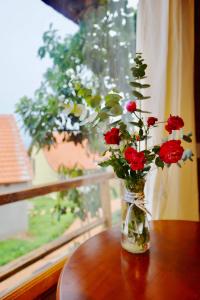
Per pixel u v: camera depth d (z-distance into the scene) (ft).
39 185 5.20
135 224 3.05
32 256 5.24
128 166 2.94
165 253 3.10
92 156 6.15
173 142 2.71
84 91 3.31
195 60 6.99
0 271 4.68
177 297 2.30
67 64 5.71
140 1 4.88
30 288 4.11
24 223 6.08
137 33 4.95
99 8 5.93
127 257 3.01
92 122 3.12
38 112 5.63
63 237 6.07
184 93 6.05
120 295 2.33
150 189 4.96
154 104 4.91
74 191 6.65
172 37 5.36
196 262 2.89
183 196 5.84
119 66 5.67
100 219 6.99
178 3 5.49
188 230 3.81
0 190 4.90
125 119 4.04
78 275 2.65
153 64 4.94
